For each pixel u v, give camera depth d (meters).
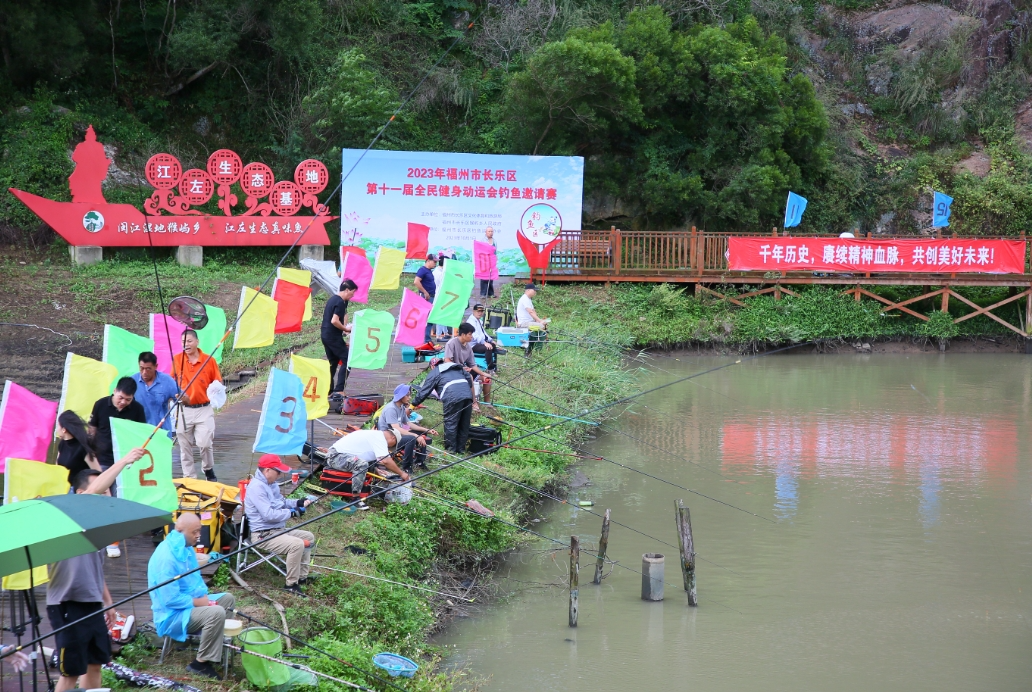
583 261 25.14
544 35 30.91
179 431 9.23
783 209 28.62
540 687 8.05
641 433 17.16
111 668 6.16
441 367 12.16
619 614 9.69
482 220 25.62
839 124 32.16
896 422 18.03
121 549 8.34
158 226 23.64
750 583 10.56
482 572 10.70
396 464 10.30
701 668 8.50
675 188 27.22
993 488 14.03
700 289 24.91
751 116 27.58
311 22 27.33
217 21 27.03
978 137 32.72
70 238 22.80
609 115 27.44
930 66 33.06
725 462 15.37
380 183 25.39
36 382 15.87
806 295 25.16
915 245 24.58
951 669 8.62
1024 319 26.03
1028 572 10.95
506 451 13.07
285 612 7.59
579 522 12.49
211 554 7.90
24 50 24.42
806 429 17.52
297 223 24.91
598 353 20.53
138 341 9.79
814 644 9.08
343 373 13.08
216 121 28.61
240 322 11.02
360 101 26.69
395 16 31.52
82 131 25.88
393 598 8.56
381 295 22.84
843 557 11.35
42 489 6.68
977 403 19.69
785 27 33.28
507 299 21.48
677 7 30.69
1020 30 34.47
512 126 28.14
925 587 10.53
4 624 6.82
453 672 8.27
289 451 8.25
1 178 24.06
